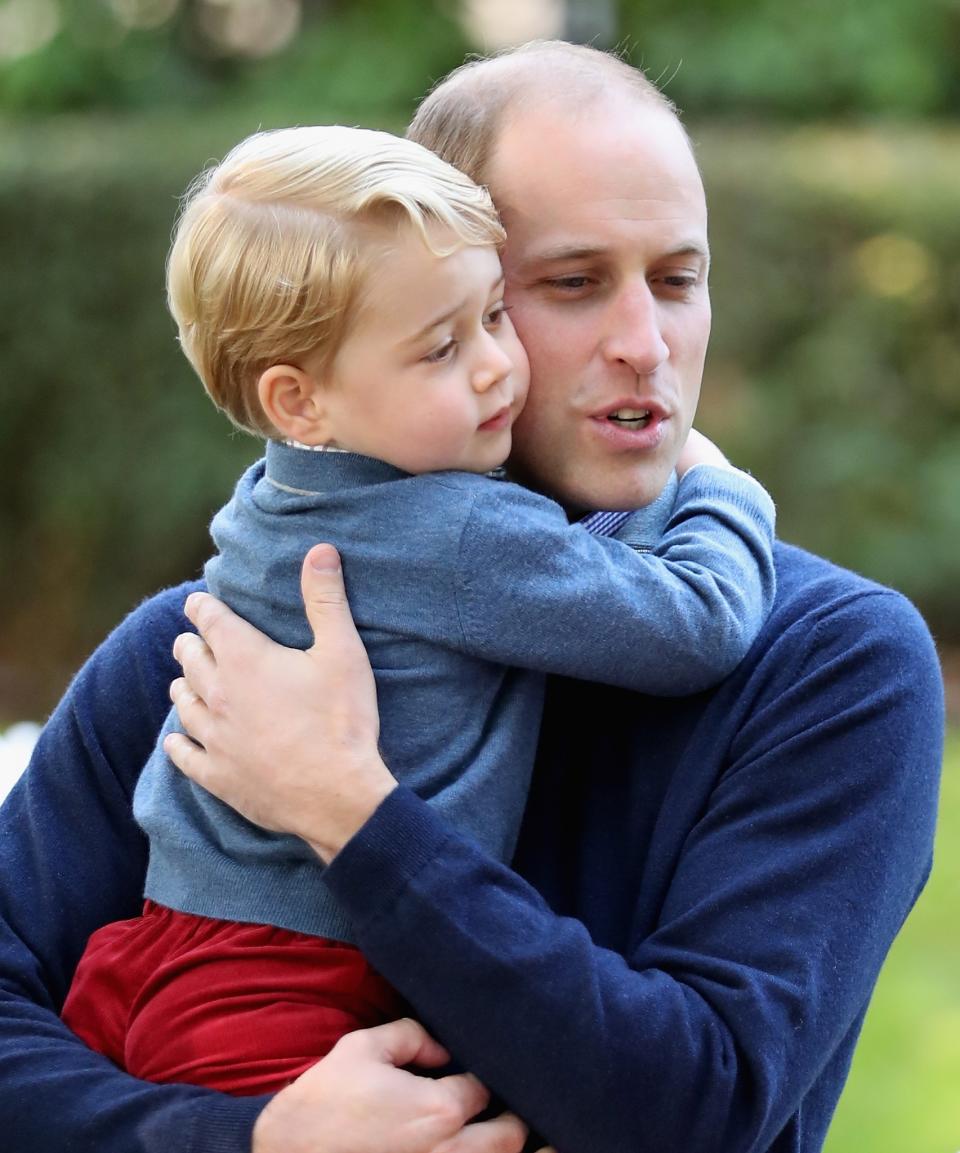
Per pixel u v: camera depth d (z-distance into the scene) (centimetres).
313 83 3206
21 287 2342
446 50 3278
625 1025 498
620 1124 496
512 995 498
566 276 570
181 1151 512
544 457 590
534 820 584
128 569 2391
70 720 640
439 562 545
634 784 573
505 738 558
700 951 523
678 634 545
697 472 619
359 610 557
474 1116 535
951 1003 1392
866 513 2380
